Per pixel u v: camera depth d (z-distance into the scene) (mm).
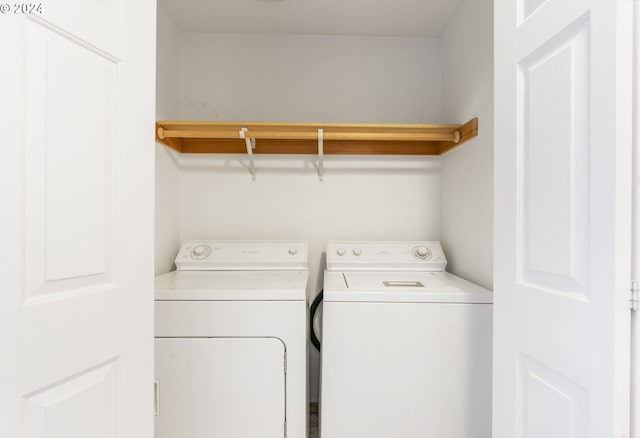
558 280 817
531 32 905
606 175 670
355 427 1484
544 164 858
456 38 2059
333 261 2096
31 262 673
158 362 1465
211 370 1471
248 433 1472
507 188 1016
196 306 1473
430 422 1490
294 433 1476
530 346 909
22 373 651
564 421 792
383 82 2348
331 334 1491
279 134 1925
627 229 645
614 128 652
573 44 764
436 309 1493
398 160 2355
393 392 1489
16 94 644
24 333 654
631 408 652
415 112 2350
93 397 792
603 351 674
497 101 1073
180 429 1465
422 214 2348
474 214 1792
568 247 775
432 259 2104
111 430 837
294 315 1481
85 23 760
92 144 788
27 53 664
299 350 1476
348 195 2357
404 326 1493
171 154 2166
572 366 760
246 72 2340
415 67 2348
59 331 713
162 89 2031
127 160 873
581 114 740
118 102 852
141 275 917
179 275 1920
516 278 972
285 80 2344
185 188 2322
